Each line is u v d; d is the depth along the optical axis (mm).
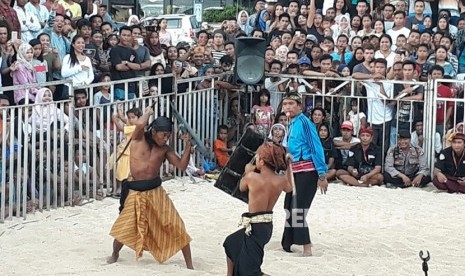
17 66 14641
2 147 12742
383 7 20516
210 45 20141
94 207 13961
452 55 18500
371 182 16562
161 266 10555
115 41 17328
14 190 13023
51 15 17281
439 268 10844
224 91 18062
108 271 10258
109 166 14672
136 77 16328
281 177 9367
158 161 10492
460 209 14633
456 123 17094
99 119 14594
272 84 18000
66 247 11453
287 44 19172
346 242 12156
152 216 10477
